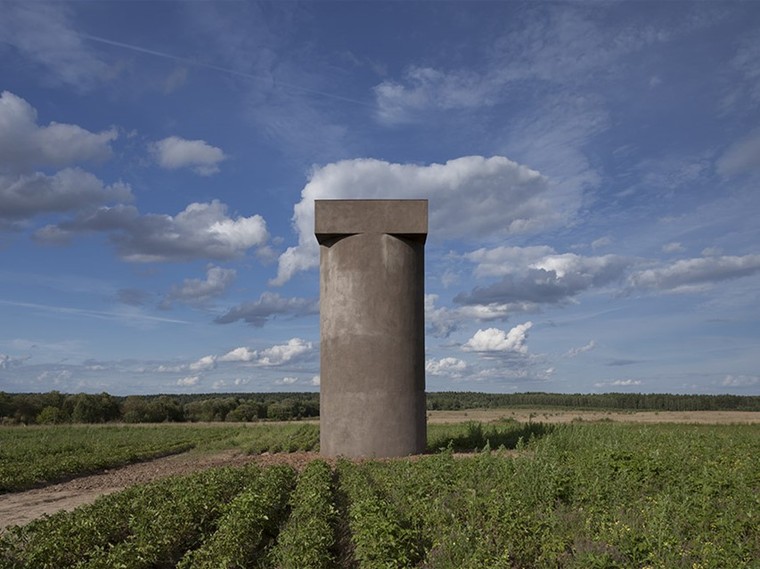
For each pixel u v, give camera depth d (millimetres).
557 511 9836
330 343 19562
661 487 11477
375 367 19062
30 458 24219
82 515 10336
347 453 18938
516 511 8875
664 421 42156
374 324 19203
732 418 51281
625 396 95062
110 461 22672
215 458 24641
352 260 19469
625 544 7309
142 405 79688
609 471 11859
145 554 8719
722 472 11445
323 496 11562
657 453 12781
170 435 38750
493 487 11820
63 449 27828
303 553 8094
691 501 9406
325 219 19547
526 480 11250
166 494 12492
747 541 7691
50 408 71000
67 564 8820
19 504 14922
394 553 7738
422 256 20328
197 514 11047
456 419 52000
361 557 8109
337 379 19281
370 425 18875
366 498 10188
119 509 10891
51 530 9492
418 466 14445
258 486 12375
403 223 19516
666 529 7762
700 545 7449
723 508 9422
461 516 9898
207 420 81625
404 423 19062
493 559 7324
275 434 35094
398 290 19422
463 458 16219
